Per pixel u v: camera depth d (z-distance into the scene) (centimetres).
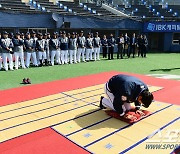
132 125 508
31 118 550
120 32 2141
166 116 556
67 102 664
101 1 2617
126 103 550
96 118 547
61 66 1330
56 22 1705
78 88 826
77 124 516
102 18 1922
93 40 1564
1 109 612
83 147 421
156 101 673
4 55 1161
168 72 1166
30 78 1013
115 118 546
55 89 816
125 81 498
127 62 1486
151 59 1638
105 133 473
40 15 1648
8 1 1880
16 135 467
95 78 1003
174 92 775
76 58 1491
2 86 870
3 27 1513
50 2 2164
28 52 1257
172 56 1825
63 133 475
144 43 1714
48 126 507
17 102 670
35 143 437
